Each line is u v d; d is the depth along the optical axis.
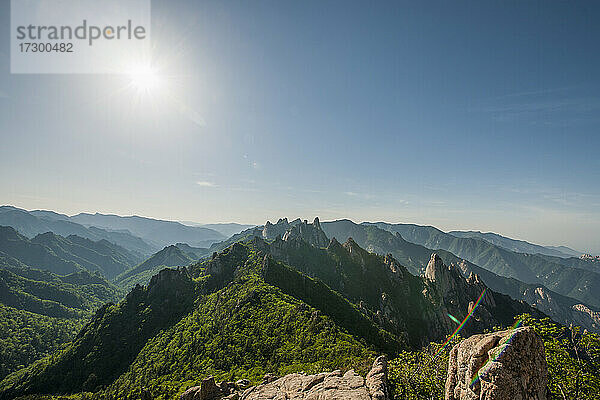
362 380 40.44
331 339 119.56
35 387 158.00
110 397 129.00
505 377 20.20
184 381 120.56
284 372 104.56
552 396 26.78
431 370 42.62
